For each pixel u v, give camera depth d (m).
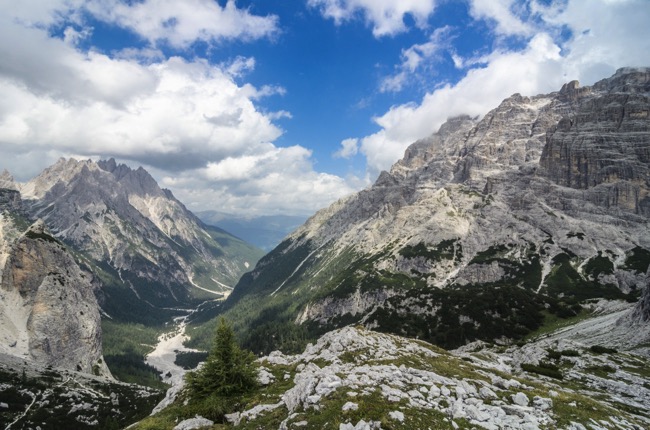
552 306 163.62
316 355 54.75
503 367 61.12
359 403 29.31
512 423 27.25
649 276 94.44
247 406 38.84
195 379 46.16
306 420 29.31
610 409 32.25
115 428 130.62
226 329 47.88
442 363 47.88
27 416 138.38
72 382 184.12
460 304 178.75
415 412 28.09
